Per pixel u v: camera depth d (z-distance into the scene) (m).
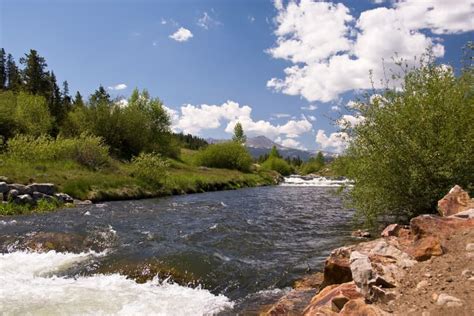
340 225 16.61
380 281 4.89
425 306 4.29
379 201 11.77
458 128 10.45
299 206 24.58
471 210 6.33
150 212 20.09
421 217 6.05
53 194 21.41
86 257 10.73
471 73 10.94
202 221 17.12
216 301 7.78
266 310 7.16
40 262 10.20
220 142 71.00
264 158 122.62
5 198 18.69
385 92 11.83
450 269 4.86
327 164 14.25
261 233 14.62
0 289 7.96
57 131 50.00
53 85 80.12
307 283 8.35
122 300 7.54
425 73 11.28
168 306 7.36
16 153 28.30
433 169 10.32
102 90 78.19
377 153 11.38
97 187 25.89
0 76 87.12
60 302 7.29
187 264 10.04
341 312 4.71
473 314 3.92
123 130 51.12
